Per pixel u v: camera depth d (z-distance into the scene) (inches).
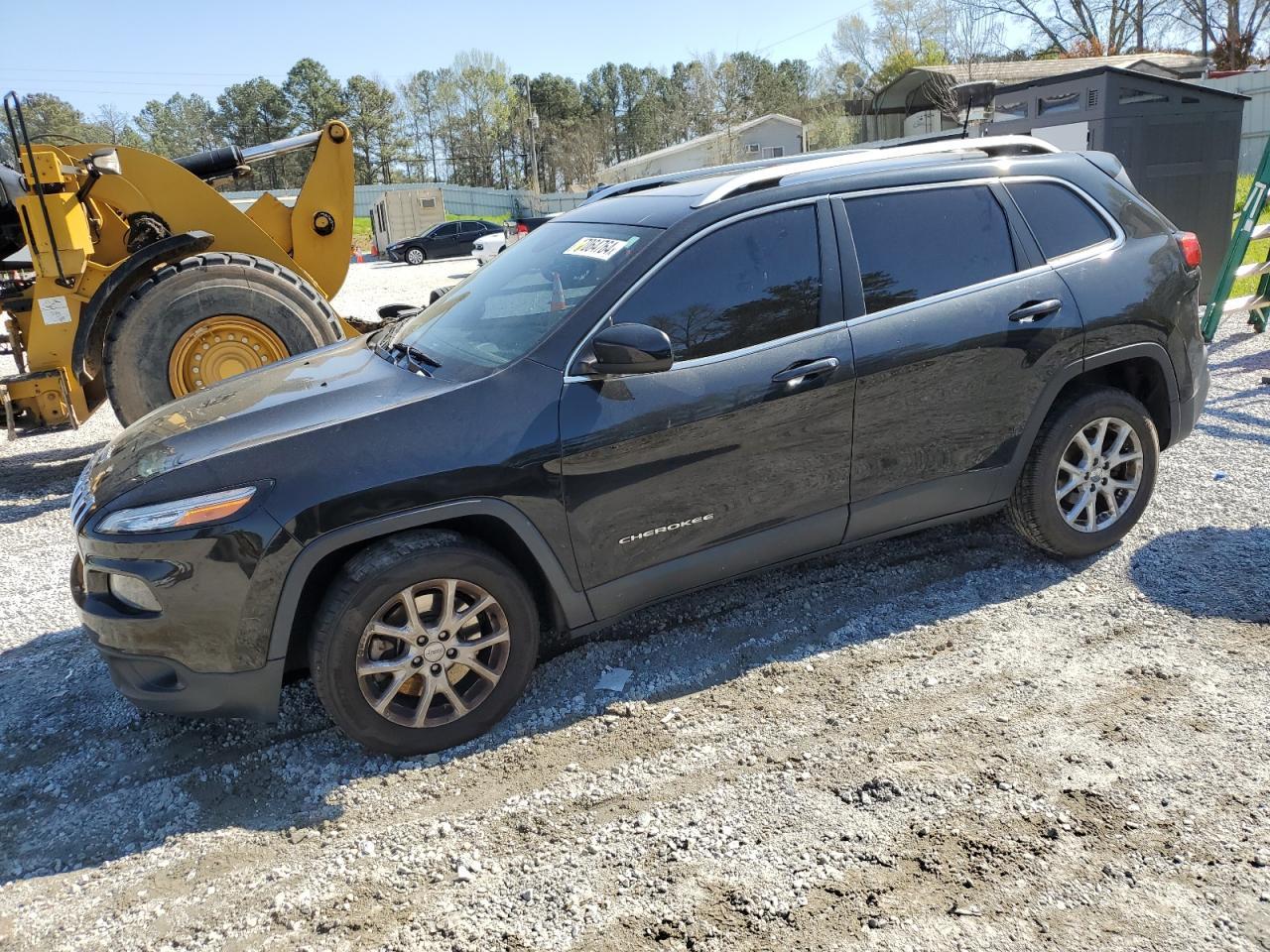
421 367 141.1
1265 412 253.3
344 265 334.6
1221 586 157.5
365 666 122.3
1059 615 153.6
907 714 130.0
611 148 3907.5
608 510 132.1
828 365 140.5
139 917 102.2
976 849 103.2
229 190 2516.0
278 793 123.2
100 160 285.6
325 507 118.0
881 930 92.8
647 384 132.3
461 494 123.2
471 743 131.0
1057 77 358.3
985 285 153.6
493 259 179.0
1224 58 1688.0
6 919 103.2
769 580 173.3
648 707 136.5
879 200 149.7
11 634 176.4
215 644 118.9
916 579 169.8
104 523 121.1
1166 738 120.2
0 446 337.7
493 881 104.1
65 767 132.4
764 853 105.2
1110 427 167.5
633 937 94.3
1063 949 89.4
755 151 2155.5
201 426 132.2
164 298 264.4
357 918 99.7
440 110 3686.0
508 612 129.2
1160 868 98.7
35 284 273.9
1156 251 168.7
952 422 152.2
